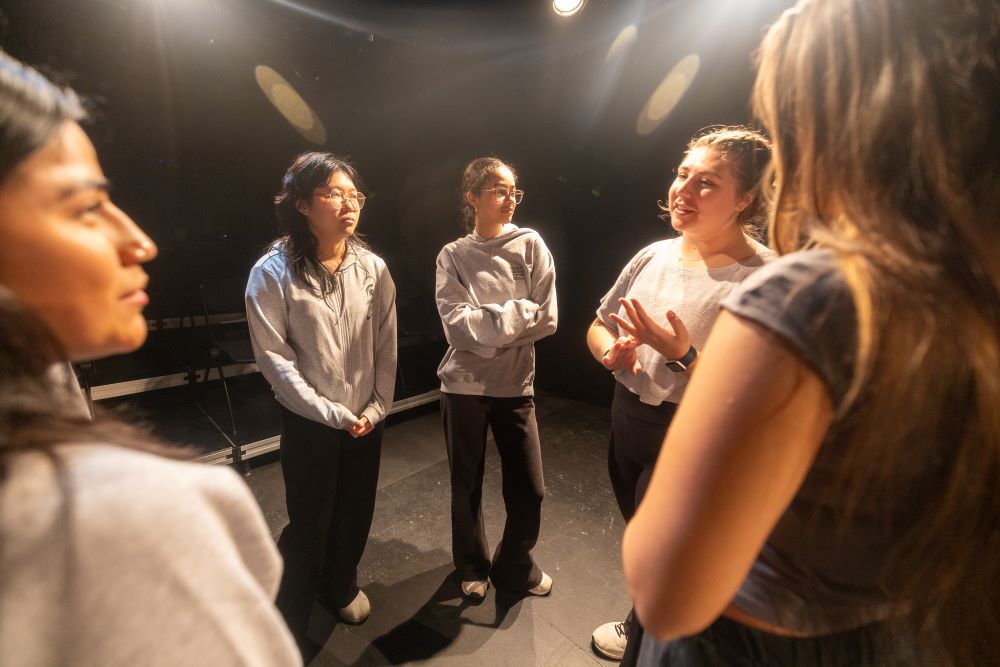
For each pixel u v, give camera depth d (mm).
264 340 1484
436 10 3459
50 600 260
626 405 1430
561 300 3941
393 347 1702
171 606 283
